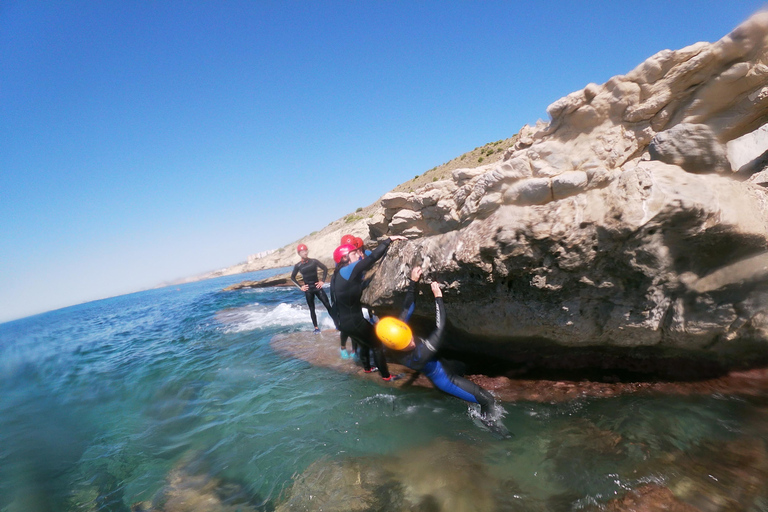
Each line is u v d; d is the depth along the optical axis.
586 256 3.15
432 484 2.84
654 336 3.43
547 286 3.45
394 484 2.90
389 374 4.85
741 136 2.96
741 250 2.91
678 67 2.90
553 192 3.28
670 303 3.23
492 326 4.06
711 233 2.81
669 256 2.96
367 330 4.62
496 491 2.67
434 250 4.19
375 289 5.19
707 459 2.63
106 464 3.82
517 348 4.34
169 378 6.31
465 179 4.12
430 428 3.70
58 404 5.88
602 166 3.15
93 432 4.66
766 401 3.14
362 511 2.66
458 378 3.79
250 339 8.39
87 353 9.63
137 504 3.13
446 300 4.20
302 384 5.23
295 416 4.31
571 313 3.54
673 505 2.28
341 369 5.57
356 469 3.16
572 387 3.97
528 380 4.28
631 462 2.73
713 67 2.80
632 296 3.26
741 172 3.93
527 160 3.45
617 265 3.13
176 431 4.38
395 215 4.87
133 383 6.36
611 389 3.79
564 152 3.37
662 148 2.96
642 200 2.83
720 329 3.16
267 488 3.09
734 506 2.21
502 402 3.93
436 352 3.79
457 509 2.55
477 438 3.40
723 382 3.49
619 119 3.21
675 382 3.67
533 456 3.01
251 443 3.85
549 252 3.27
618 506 2.35
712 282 3.04
